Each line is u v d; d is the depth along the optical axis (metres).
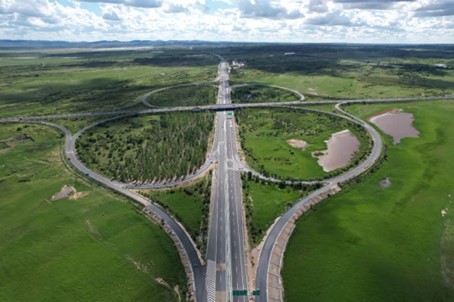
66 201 184.00
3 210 177.00
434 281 128.75
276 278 130.62
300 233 155.25
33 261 141.50
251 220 163.62
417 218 165.38
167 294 124.69
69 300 123.00
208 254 143.00
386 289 125.69
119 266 137.75
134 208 176.25
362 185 195.50
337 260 139.00
